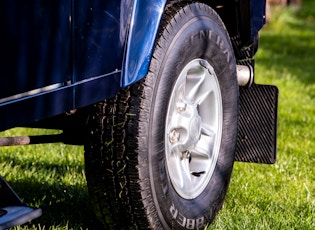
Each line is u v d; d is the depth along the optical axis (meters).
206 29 5.10
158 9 4.61
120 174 4.64
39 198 6.11
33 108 3.96
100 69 4.36
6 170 6.80
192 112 5.08
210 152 5.30
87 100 4.30
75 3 4.14
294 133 8.79
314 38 19.98
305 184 6.64
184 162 5.11
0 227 3.93
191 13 4.97
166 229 4.86
